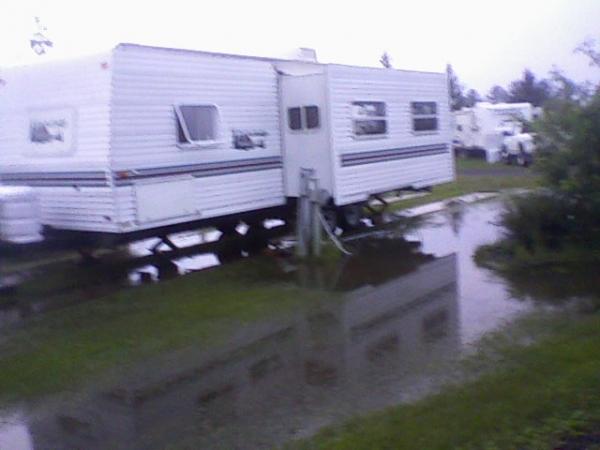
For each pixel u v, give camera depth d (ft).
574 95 37.99
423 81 53.11
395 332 26.86
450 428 16.78
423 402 19.11
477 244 43.27
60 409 21.03
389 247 43.45
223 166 40.83
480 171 95.86
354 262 39.45
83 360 24.97
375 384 21.74
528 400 17.98
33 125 38.75
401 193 56.54
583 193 36.68
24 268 40.42
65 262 41.81
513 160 106.73
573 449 15.25
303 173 40.75
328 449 16.51
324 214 45.50
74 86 36.29
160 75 37.01
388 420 18.06
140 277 38.01
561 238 37.78
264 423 19.39
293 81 44.01
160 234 40.47
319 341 26.27
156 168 37.04
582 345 22.56
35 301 33.47
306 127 44.01
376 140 47.73
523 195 39.70
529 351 22.81
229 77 40.98
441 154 55.93
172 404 21.07
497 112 117.08
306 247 41.06
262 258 41.57
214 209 40.40
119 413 20.61
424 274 36.04
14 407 21.27
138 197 36.22
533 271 35.17
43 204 38.65
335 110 43.52
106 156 35.12
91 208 36.40
